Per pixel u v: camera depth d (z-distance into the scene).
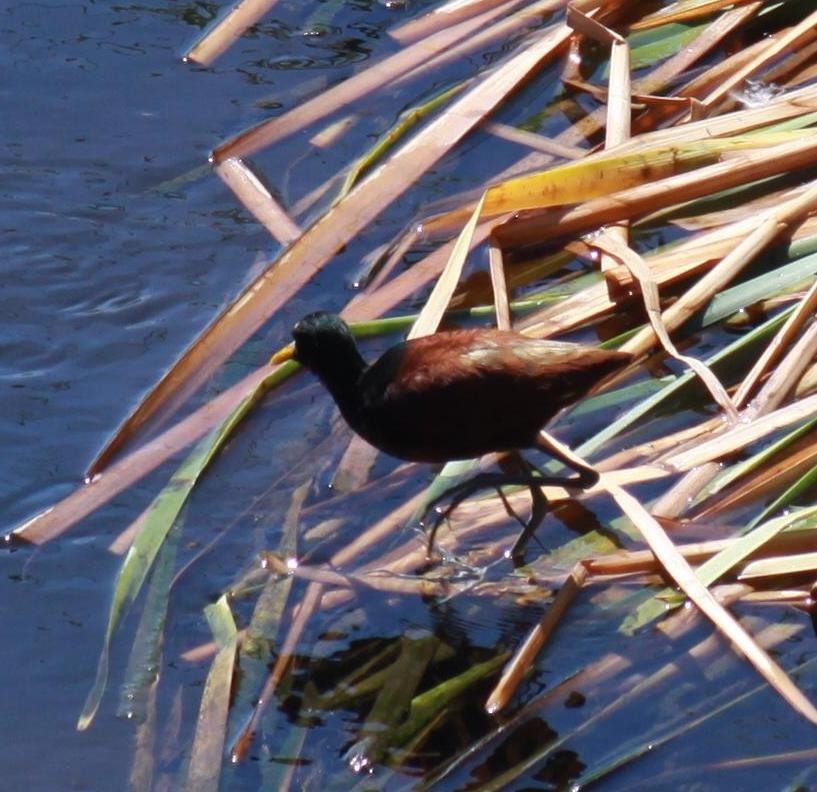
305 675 8.59
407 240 11.76
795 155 11.12
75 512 9.64
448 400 8.77
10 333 11.12
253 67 13.66
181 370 10.56
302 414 10.55
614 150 11.47
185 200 12.32
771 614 8.67
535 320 10.79
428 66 13.41
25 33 13.91
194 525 9.67
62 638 8.82
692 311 10.40
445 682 8.46
